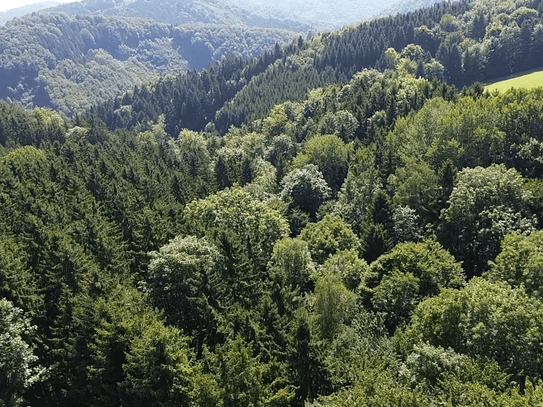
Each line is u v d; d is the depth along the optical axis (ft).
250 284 167.84
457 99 373.81
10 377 115.34
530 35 605.31
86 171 324.60
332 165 340.59
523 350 108.58
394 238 223.30
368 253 213.05
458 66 636.48
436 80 453.17
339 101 515.91
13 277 153.89
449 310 121.08
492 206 206.08
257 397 108.47
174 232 207.72
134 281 186.29
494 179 212.84
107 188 298.76
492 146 263.49
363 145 371.15
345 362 120.16
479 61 618.44
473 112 279.08
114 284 157.48
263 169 380.78
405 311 153.38
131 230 230.68
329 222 228.84
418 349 106.93
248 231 217.56
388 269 171.94
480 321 115.44
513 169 217.56
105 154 403.13
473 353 113.29
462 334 117.80
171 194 312.71
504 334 111.75
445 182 242.99
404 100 411.75
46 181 296.10
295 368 121.60
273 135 517.55
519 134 267.59
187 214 241.35
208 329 142.61
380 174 292.81
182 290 152.66
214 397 102.78
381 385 91.56
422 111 317.63
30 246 193.98
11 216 230.27
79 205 252.42
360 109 433.89
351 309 152.76
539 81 430.20
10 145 504.02
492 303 116.98
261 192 313.32
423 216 239.30
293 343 124.26
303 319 124.57
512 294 122.72
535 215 205.87
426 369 103.81
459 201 213.05
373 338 129.70
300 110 556.10
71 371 137.18
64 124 646.33
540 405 76.48
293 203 294.87
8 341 115.75
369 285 173.06
